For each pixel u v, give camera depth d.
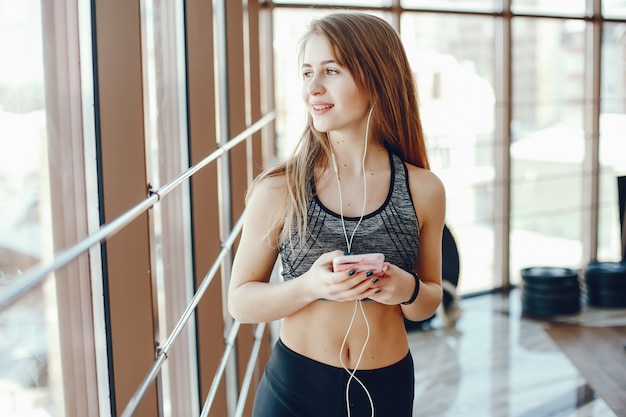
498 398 3.60
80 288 1.30
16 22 1.09
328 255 1.25
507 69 5.62
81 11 1.35
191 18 2.20
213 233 2.31
